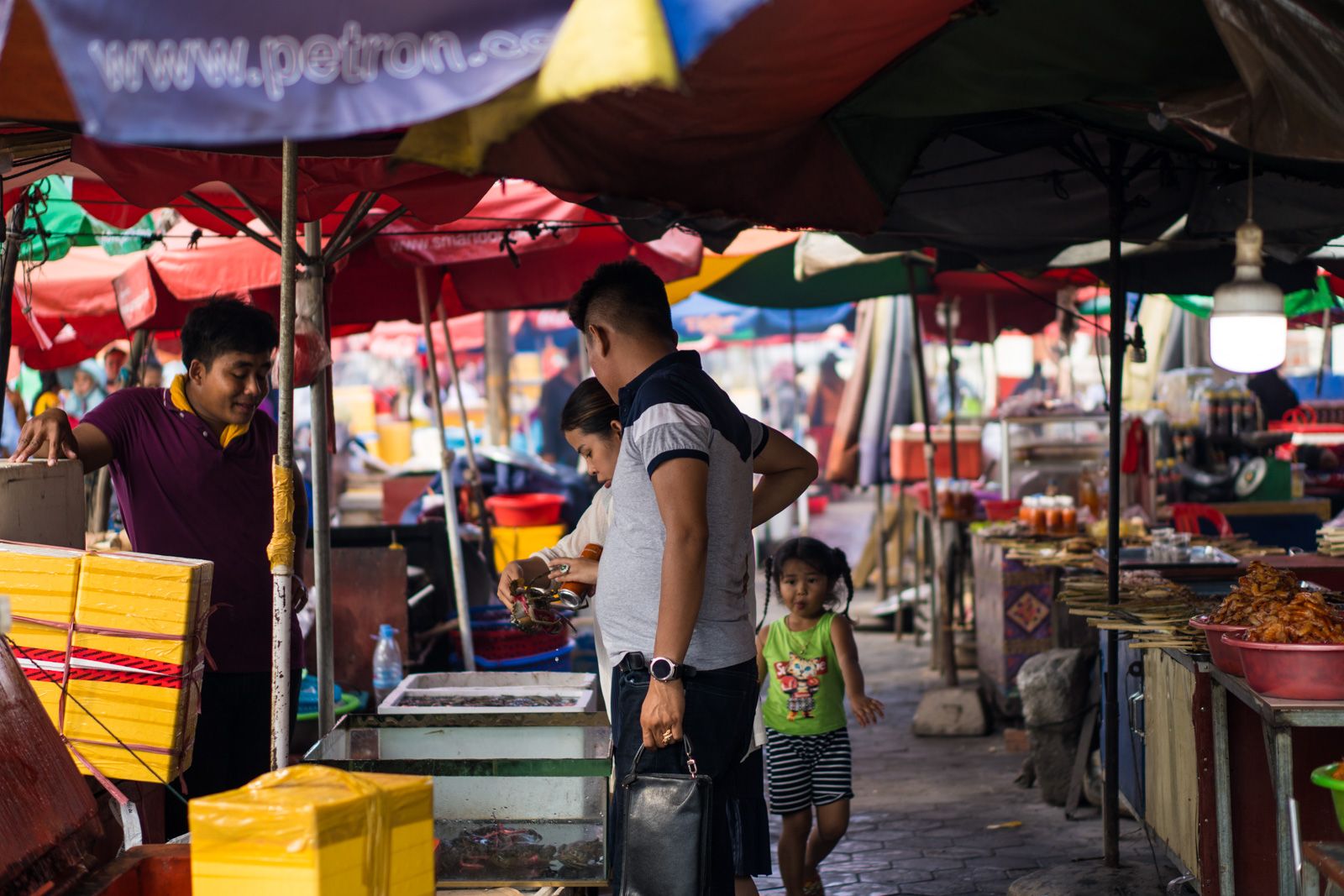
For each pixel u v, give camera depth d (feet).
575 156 8.28
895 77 9.90
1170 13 8.91
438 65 5.31
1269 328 10.06
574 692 11.35
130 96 5.40
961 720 24.71
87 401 35.12
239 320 12.14
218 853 6.09
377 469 46.80
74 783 7.47
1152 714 15.43
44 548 9.16
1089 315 40.32
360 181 12.41
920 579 36.09
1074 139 15.56
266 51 5.38
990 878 16.75
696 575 8.67
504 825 9.45
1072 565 21.95
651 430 8.86
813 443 64.64
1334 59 7.63
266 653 12.49
